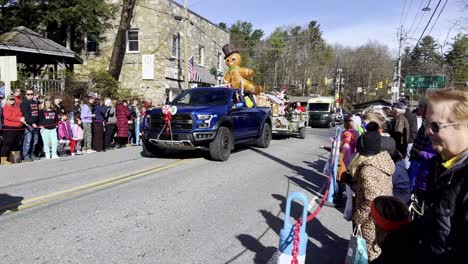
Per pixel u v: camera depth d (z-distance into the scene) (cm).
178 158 1118
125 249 441
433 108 192
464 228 168
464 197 171
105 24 2369
